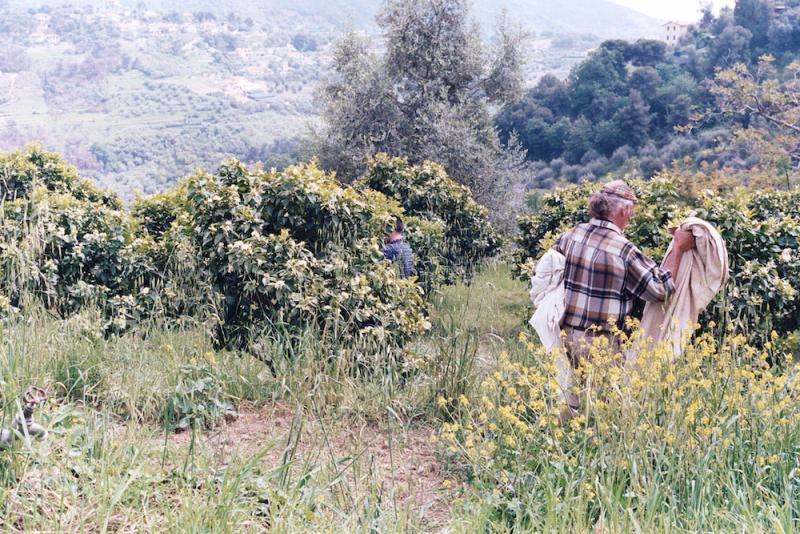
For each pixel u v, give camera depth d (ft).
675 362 13.65
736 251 21.09
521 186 83.25
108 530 10.09
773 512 10.77
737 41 185.88
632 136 164.86
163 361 16.51
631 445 11.57
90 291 19.94
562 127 173.27
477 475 12.26
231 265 18.43
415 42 83.87
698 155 137.18
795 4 203.72
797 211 27.43
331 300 18.28
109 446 12.00
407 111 84.33
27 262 17.53
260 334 18.30
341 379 16.44
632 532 10.43
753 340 19.40
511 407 13.20
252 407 16.22
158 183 394.32
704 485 11.38
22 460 10.71
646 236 21.70
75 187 34.30
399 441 14.74
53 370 15.26
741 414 12.50
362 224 20.99
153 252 21.40
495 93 88.38
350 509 11.43
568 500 10.85
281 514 10.54
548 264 15.26
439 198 41.65
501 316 31.17
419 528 11.07
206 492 10.77
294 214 20.15
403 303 20.02
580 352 14.61
